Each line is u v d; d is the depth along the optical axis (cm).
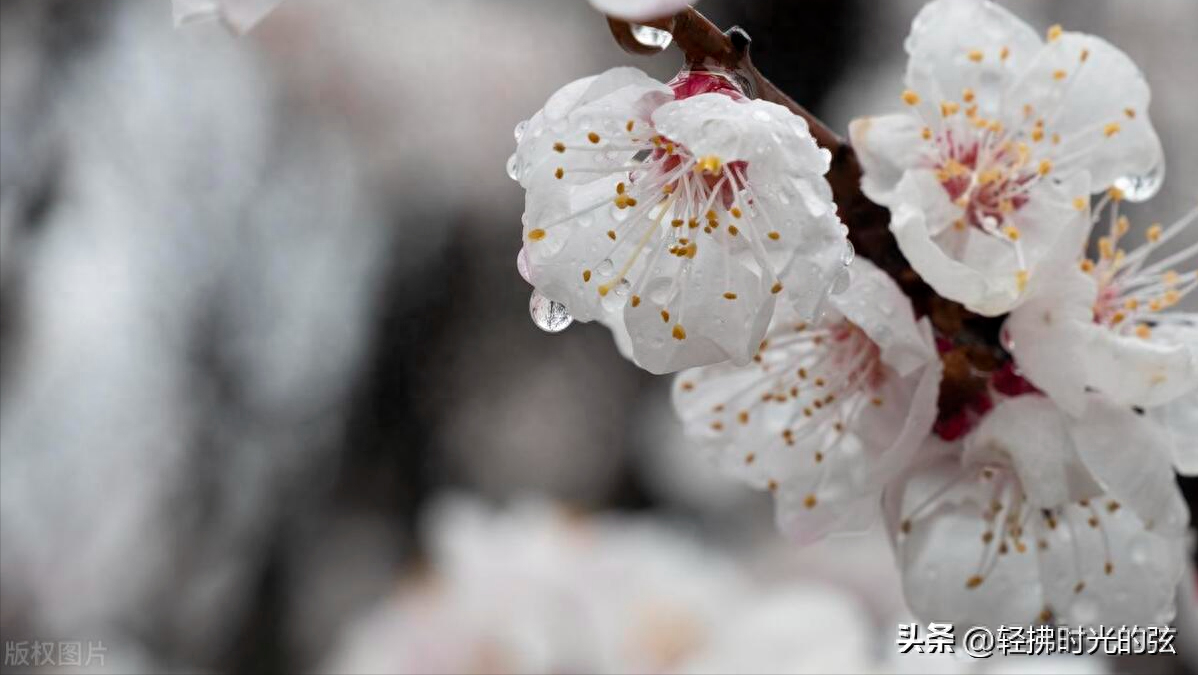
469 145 81
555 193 27
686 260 27
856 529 29
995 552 29
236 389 72
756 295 27
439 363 79
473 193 81
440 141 80
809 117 28
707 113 26
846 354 29
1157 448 28
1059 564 29
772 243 26
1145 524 28
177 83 73
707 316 27
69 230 69
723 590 41
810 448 29
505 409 79
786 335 29
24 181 69
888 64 76
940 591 29
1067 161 29
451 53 82
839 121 75
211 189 73
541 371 80
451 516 43
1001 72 29
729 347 27
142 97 72
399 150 80
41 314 68
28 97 69
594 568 41
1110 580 29
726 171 27
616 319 29
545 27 86
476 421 79
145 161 72
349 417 76
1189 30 66
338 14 80
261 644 70
